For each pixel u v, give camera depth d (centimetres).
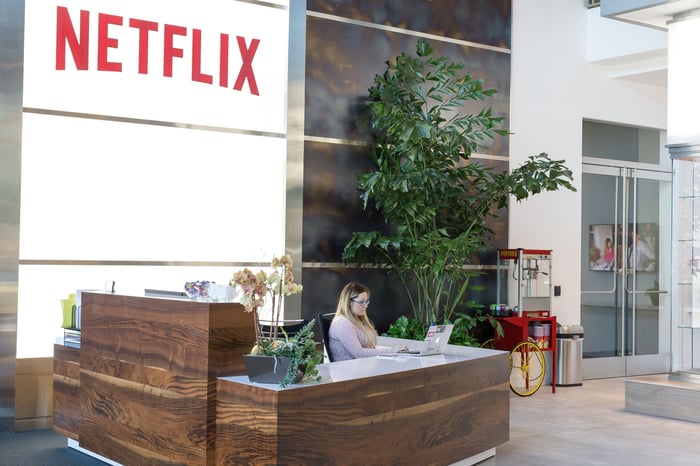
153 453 571
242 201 862
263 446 474
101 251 787
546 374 1062
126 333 601
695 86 839
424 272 914
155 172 815
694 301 861
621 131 1194
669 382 871
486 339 1015
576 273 1115
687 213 864
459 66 895
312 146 892
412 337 891
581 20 1127
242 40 862
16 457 648
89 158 782
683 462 669
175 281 825
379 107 867
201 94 840
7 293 735
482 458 666
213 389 528
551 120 1092
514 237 1052
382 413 535
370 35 935
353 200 917
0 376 735
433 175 865
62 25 768
